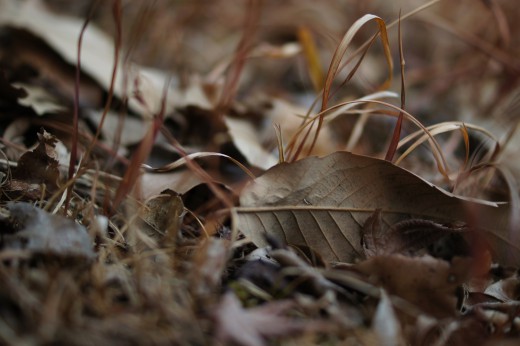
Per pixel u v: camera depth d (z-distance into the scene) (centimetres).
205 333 46
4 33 69
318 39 90
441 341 48
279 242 50
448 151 65
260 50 70
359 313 48
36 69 66
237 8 95
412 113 74
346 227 52
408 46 97
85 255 48
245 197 52
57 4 89
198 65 83
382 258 49
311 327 46
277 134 54
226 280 49
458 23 93
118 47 54
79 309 46
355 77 77
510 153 65
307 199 52
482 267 50
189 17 85
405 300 49
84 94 65
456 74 77
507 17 81
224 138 61
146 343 45
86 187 55
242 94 73
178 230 51
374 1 98
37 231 48
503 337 48
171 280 48
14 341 44
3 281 46
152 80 68
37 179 53
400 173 51
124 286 48
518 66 70
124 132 61
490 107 72
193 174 54
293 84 83
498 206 51
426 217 52
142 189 54
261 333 46
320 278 48
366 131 69
